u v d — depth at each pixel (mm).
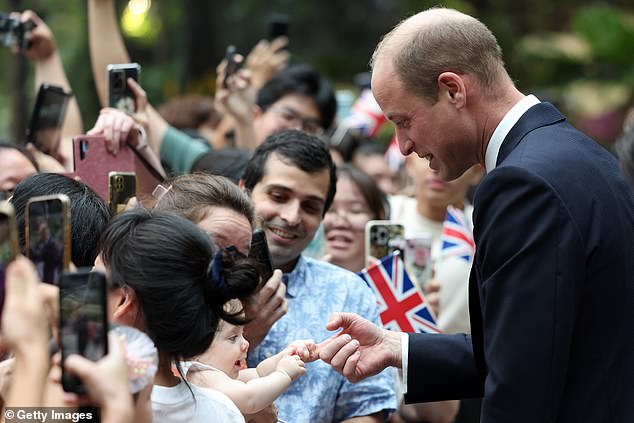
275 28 7398
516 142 3236
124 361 2107
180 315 2617
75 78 13742
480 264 3119
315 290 3955
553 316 2932
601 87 17094
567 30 19922
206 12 16906
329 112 6051
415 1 19109
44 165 4578
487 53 3283
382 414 3902
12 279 2066
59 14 15539
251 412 3205
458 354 3607
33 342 2053
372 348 3602
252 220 3461
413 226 5703
